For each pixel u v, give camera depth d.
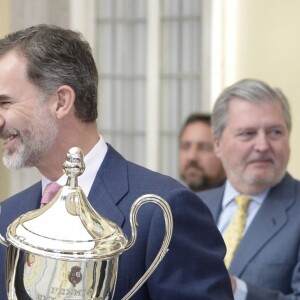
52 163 3.08
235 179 5.00
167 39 10.48
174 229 2.99
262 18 9.73
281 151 4.93
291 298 4.55
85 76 3.07
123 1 10.53
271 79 9.68
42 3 7.61
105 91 10.62
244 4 9.85
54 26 3.09
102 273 2.54
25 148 3.00
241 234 4.90
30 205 3.37
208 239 3.09
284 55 9.63
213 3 10.08
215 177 7.29
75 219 2.57
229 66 10.02
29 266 2.51
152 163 10.60
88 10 10.34
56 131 3.03
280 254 4.71
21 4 7.58
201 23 10.28
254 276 4.70
